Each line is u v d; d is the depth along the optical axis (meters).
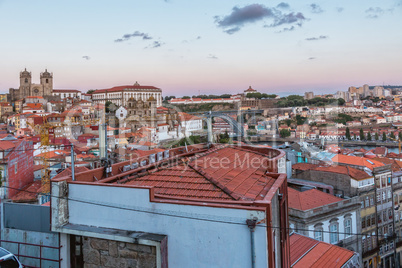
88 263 11.32
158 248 10.07
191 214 10.14
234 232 9.66
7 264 11.73
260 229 9.37
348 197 39.59
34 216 12.76
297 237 23.36
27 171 52.91
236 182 12.90
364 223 39.75
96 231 11.00
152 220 10.61
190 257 10.12
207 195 11.50
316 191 36.12
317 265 19.20
